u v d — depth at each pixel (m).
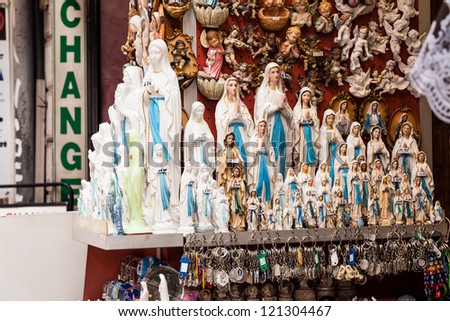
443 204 6.67
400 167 6.30
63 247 6.91
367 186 6.13
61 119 8.88
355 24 6.49
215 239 5.55
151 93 5.58
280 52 6.23
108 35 8.89
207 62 6.00
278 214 5.78
